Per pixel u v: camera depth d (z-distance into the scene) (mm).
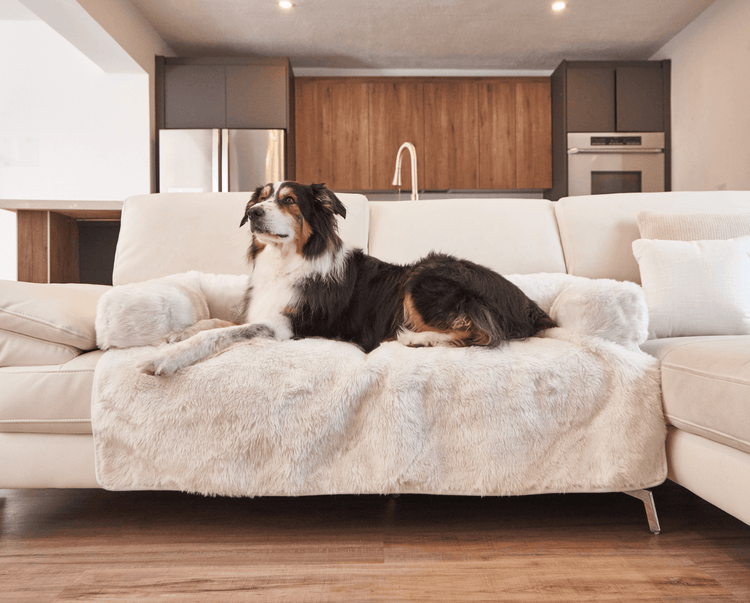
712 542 1243
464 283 1542
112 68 4684
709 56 4461
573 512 1433
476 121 5398
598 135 5082
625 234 2021
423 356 1302
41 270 2814
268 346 1325
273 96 4996
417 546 1234
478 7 4449
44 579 1084
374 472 1242
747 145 4004
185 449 1225
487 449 1245
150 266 1982
